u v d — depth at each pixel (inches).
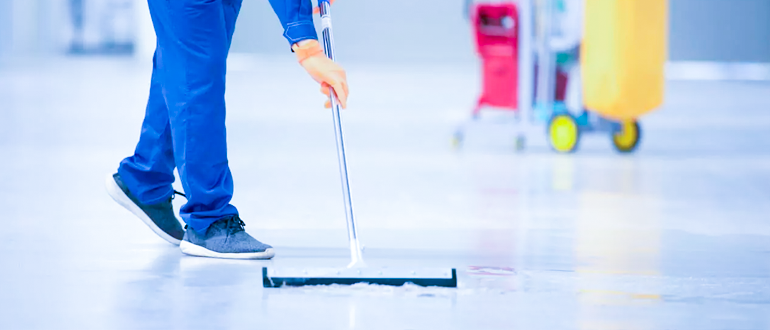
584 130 199.2
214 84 80.2
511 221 108.2
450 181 147.6
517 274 75.7
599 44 188.5
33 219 104.1
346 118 280.8
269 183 141.3
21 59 663.1
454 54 709.9
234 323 58.6
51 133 218.5
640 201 126.6
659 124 271.4
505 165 172.4
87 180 141.3
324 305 63.4
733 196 132.9
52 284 70.2
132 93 373.7
